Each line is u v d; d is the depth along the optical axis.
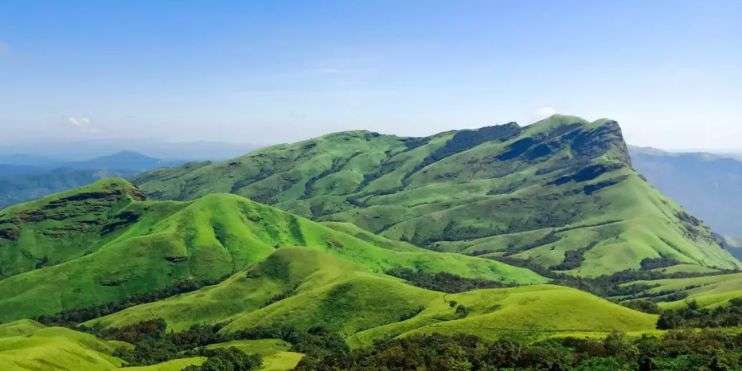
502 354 159.38
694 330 175.12
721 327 180.50
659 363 142.88
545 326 198.25
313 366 186.88
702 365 137.62
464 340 184.12
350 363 178.62
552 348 163.62
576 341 173.38
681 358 143.75
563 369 147.75
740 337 156.25
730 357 138.88
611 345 158.62
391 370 161.75
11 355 194.25
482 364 157.12
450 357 160.50
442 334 194.88
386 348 185.00
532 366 152.25
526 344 176.88
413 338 192.12
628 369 144.38
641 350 154.50
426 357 165.25
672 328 188.38
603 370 144.25
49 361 199.88
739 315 197.25
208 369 199.50
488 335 197.00
